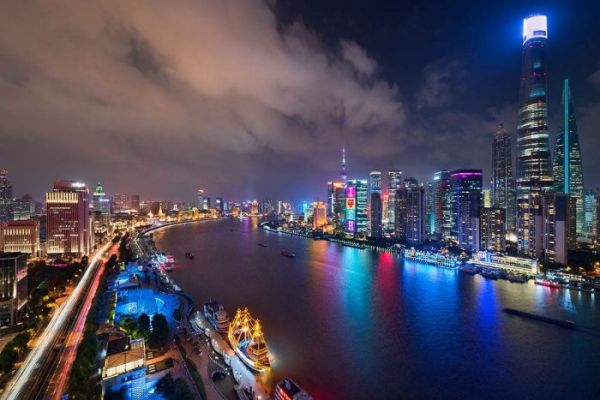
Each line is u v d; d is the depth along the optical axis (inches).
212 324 6707.7
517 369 5374.0
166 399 3976.4
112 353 4638.3
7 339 5885.8
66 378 4547.2
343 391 4709.6
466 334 6737.2
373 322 7357.3
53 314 7229.3
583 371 5315.0
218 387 4606.3
